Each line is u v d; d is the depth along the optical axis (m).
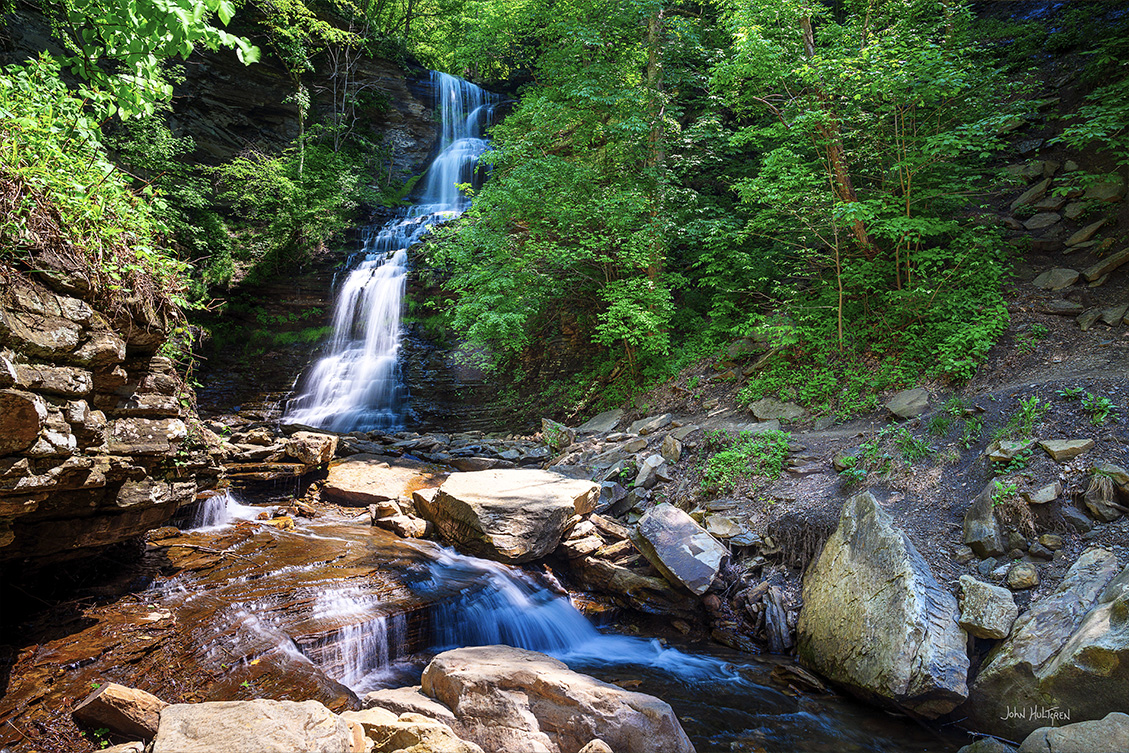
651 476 10.09
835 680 6.00
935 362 9.59
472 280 14.24
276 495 10.61
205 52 22.81
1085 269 9.78
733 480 9.06
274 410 17.34
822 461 8.77
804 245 12.42
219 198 21.69
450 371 18.78
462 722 4.41
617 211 13.30
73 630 5.43
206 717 3.18
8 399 3.60
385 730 3.82
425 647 6.65
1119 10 14.20
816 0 12.34
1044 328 8.98
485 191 14.33
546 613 7.70
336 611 6.39
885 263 10.92
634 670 6.68
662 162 14.46
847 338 11.01
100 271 4.88
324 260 22.36
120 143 17.73
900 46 9.89
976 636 5.55
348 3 27.69
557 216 13.71
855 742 5.23
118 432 5.55
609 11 14.30
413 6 34.53
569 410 15.28
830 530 7.37
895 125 10.46
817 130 10.80
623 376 14.59
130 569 6.74
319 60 26.98
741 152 15.59
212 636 5.54
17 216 4.12
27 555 5.25
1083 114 9.62
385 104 28.94
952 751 5.04
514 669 4.73
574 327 16.98
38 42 18.34
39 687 4.52
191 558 7.30
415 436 14.92
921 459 7.75
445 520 9.12
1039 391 7.57
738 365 12.55
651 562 8.01
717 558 7.55
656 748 4.29
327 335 20.14
